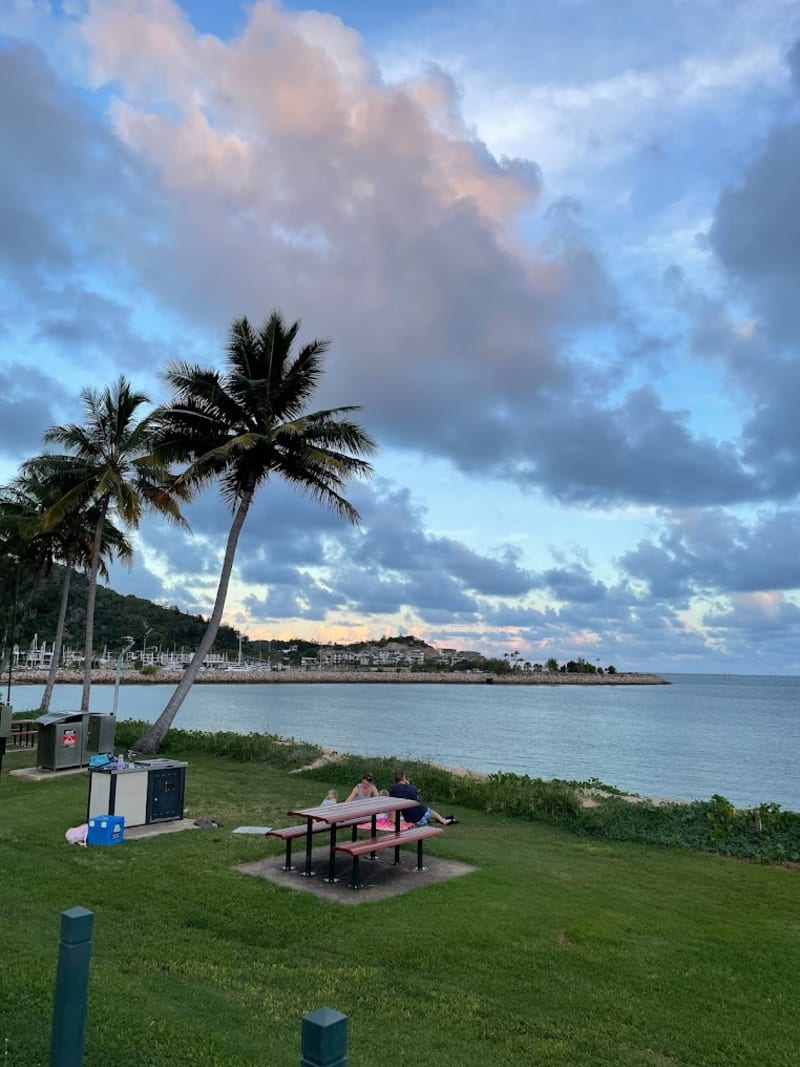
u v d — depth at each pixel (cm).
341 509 2147
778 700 12388
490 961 623
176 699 1933
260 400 2030
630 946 671
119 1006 468
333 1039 246
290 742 1897
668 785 2856
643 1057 478
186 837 1027
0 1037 408
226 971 573
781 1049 498
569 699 12056
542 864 955
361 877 858
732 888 875
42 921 662
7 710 1911
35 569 2933
